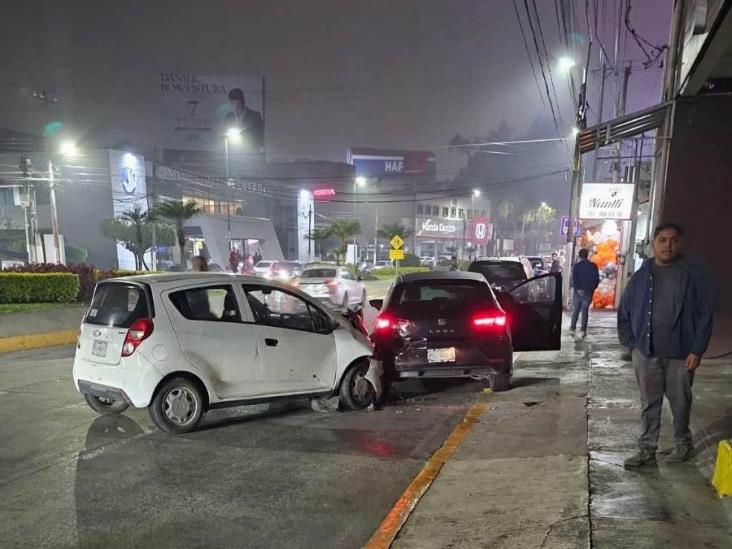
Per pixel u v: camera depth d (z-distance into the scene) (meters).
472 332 7.25
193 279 6.37
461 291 7.64
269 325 6.64
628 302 4.36
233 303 6.50
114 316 6.15
